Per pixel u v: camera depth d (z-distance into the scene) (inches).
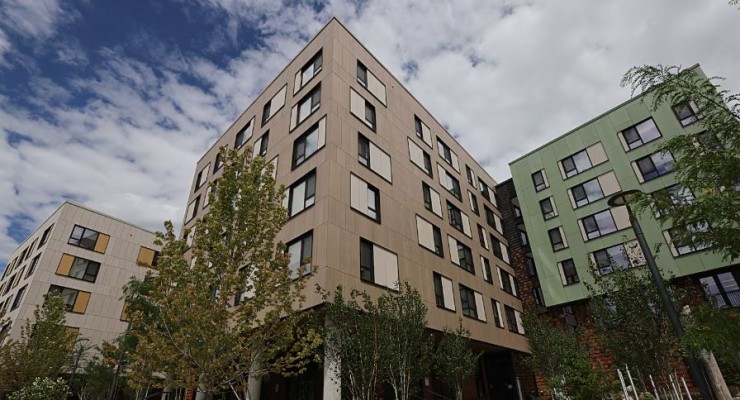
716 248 247.4
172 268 396.5
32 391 718.5
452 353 661.9
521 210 1309.1
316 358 451.2
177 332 376.5
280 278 427.2
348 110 814.5
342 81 837.2
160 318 399.5
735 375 490.9
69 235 1477.6
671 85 271.6
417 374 528.1
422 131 1082.7
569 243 1164.5
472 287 972.6
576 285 1104.2
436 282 839.7
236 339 381.7
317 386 665.0
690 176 253.0
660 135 1087.6
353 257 649.0
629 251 1020.5
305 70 917.2
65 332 893.8
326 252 606.2
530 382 999.0
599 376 486.6
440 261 888.9
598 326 512.4
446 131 1242.0
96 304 1441.9
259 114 1042.7
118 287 1521.9
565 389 498.6
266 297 412.2
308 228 660.1
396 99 1012.5
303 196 716.0
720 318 236.5
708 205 231.9
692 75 266.5
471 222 1151.6
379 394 553.6
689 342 240.7
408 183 905.5
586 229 1146.7
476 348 979.9
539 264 1198.9
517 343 1045.8
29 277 1387.8
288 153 826.2
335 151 724.7
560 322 1095.0
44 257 1389.0
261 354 411.8
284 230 706.2
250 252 441.7
